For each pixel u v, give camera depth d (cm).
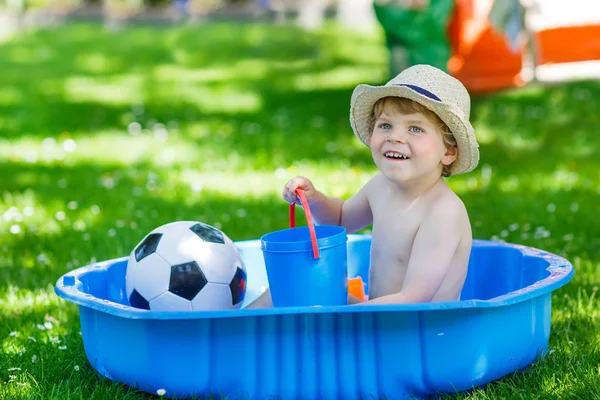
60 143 863
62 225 540
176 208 580
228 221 542
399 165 304
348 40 1672
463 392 281
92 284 336
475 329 274
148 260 319
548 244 470
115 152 809
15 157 788
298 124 938
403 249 315
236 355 271
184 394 276
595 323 348
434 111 299
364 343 268
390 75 834
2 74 1445
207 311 259
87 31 1967
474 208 566
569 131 844
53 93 1218
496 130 861
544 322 303
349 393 271
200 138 870
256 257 388
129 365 284
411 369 271
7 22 2197
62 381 302
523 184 635
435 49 816
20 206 599
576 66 887
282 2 2141
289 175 685
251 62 1481
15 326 368
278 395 272
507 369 288
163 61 1530
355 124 333
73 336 352
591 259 443
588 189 611
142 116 1012
